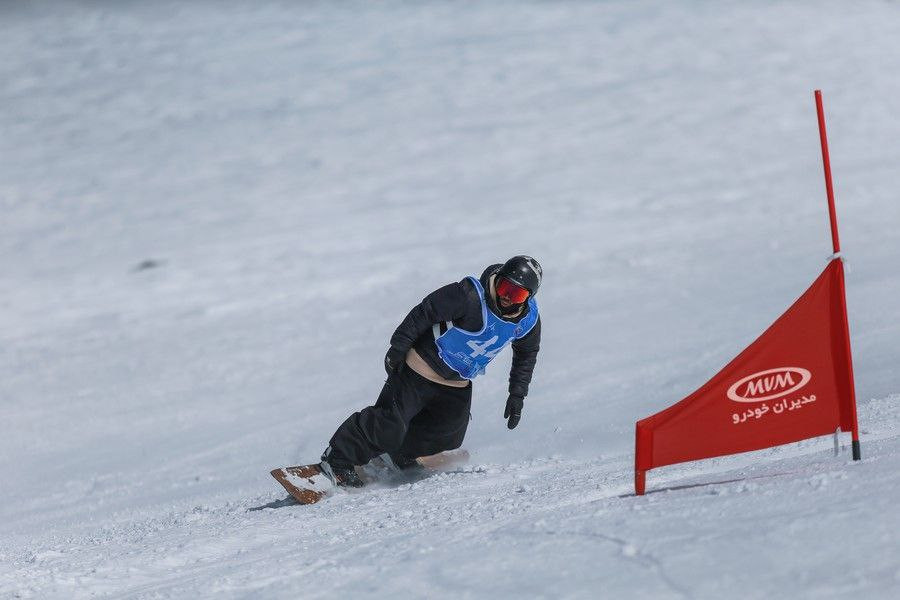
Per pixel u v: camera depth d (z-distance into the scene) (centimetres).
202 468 2912
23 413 4312
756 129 10944
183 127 15488
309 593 915
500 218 8219
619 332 4025
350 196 10062
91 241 9231
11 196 11731
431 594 846
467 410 1978
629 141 11162
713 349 3344
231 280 7056
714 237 6419
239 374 4534
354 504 1664
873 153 9012
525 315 1867
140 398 4334
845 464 1143
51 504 2755
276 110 16025
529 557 894
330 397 3781
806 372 1208
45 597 1172
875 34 16062
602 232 7144
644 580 788
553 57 17575
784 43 16138
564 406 2819
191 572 1195
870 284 3881
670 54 16575
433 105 14925
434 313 1861
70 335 5972
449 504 1447
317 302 6072
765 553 795
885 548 759
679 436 1203
